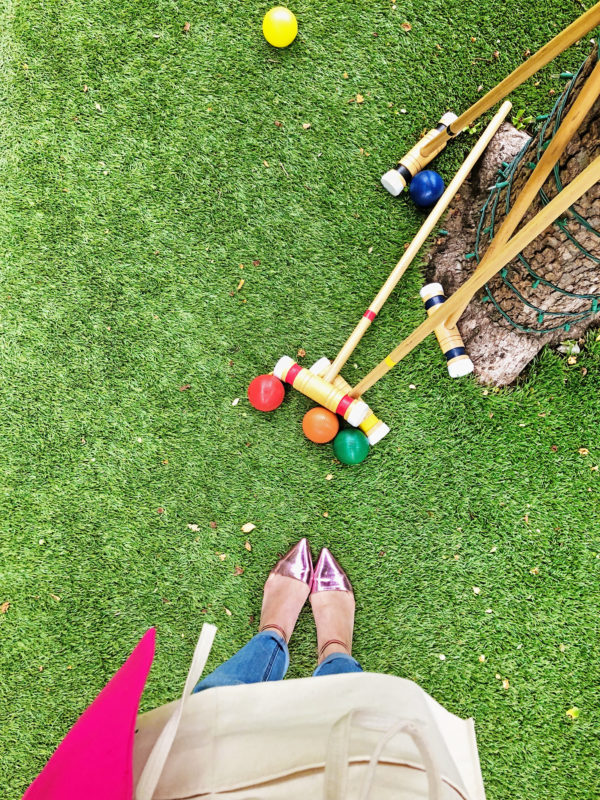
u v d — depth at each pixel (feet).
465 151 6.98
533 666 6.75
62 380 7.20
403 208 7.06
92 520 7.07
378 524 6.95
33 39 7.34
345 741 2.68
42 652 6.91
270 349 7.11
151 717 3.45
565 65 6.86
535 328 6.46
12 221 7.29
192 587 6.92
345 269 7.09
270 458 7.02
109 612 6.95
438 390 7.00
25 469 7.17
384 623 6.84
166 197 7.20
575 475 6.92
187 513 7.02
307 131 7.14
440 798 2.50
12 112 7.31
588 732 6.61
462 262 6.87
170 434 7.09
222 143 7.19
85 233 7.24
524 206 4.97
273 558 6.91
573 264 5.28
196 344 7.13
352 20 7.13
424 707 3.51
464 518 6.94
